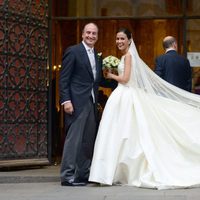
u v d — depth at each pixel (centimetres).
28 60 1257
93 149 1053
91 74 1044
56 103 1379
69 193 962
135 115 1040
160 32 1390
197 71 1366
